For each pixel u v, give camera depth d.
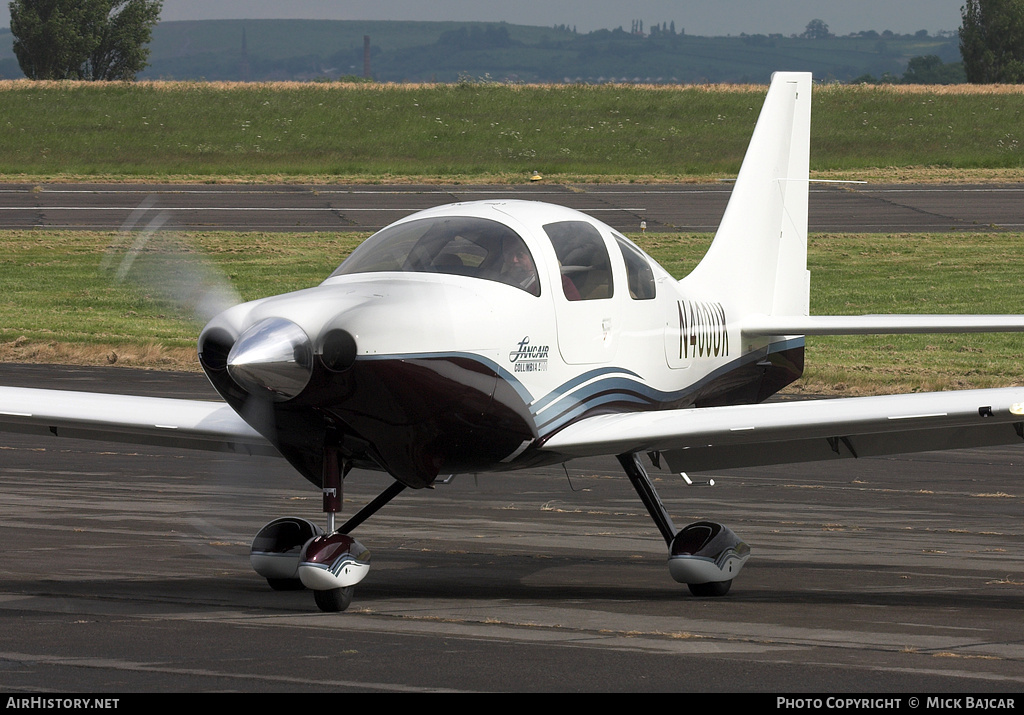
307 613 19.95
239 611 20.09
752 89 196.00
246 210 119.19
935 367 61.03
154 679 15.41
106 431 24.19
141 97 183.75
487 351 20.80
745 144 167.75
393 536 28.58
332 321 19.14
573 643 17.70
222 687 15.05
